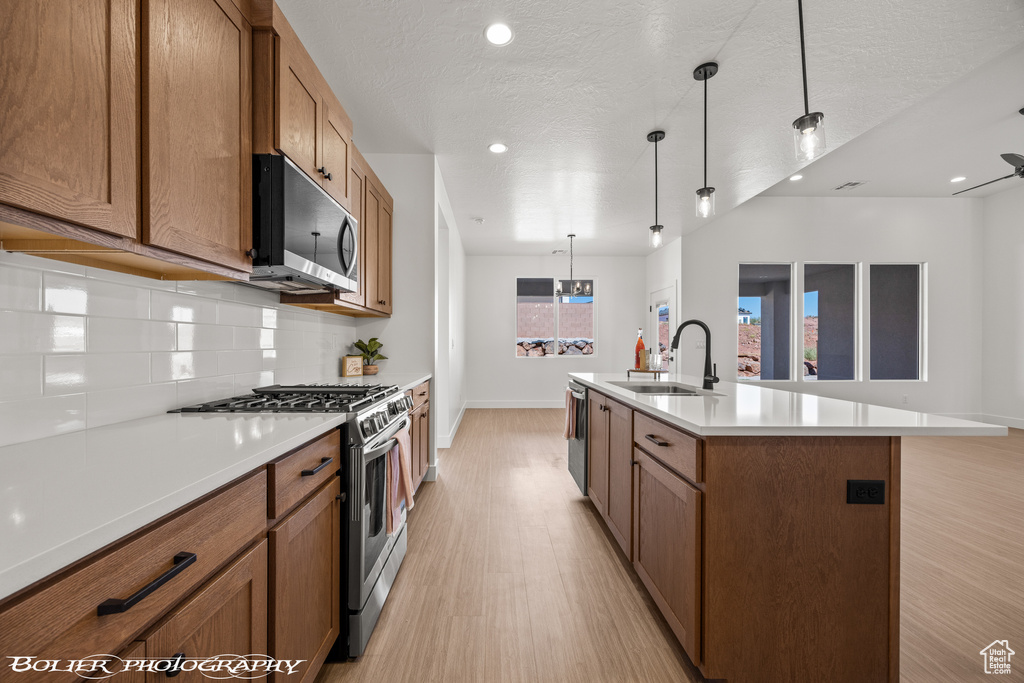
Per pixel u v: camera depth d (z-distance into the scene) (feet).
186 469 2.73
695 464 4.48
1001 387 17.74
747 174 12.20
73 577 1.79
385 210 10.51
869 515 4.44
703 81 7.79
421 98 8.39
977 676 4.72
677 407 5.55
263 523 3.28
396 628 5.57
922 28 6.40
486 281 23.58
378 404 5.79
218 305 5.77
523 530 8.46
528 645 5.26
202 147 3.84
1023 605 5.95
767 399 6.43
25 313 3.36
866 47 6.82
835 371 18.81
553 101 8.46
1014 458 13.08
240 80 4.44
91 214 2.74
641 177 12.41
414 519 8.95
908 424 4.34
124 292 4.27
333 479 4.74
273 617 3.37
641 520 6.22
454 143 10.36
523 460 13.33
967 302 18.38
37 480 2.49
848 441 4.45
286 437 3.65
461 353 20.33
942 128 11.73
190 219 3.69
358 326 11.32
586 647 5.23
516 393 23.61
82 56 2.69
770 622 4.40
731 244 18.70
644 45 6.84
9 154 2.24
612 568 7.08
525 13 6.18
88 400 3.92
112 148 2.91
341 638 4.98
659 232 9.86
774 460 4.41
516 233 18.83
